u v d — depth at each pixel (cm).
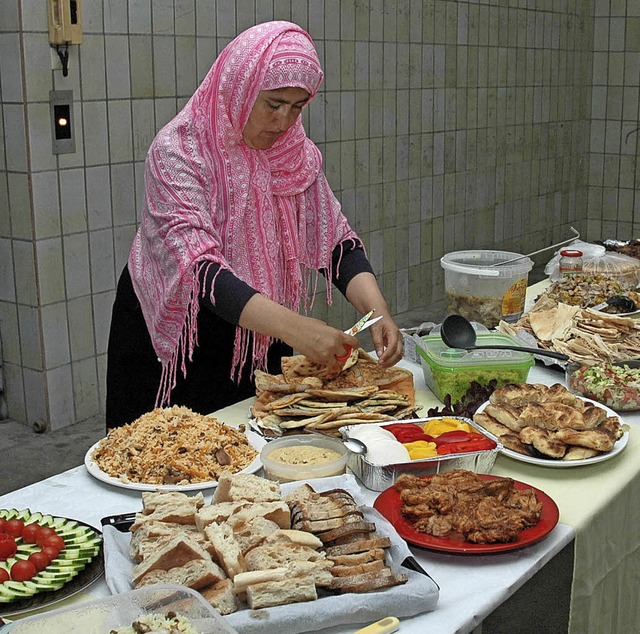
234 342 220
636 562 176
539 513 141
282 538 128
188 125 209
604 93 673
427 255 546
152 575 122
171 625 108
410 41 497
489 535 134
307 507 137
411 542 136
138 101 365
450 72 532
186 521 134
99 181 357
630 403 193
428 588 121
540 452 167
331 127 459
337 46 451
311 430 173
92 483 160
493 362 194
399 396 186
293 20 424
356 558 126
